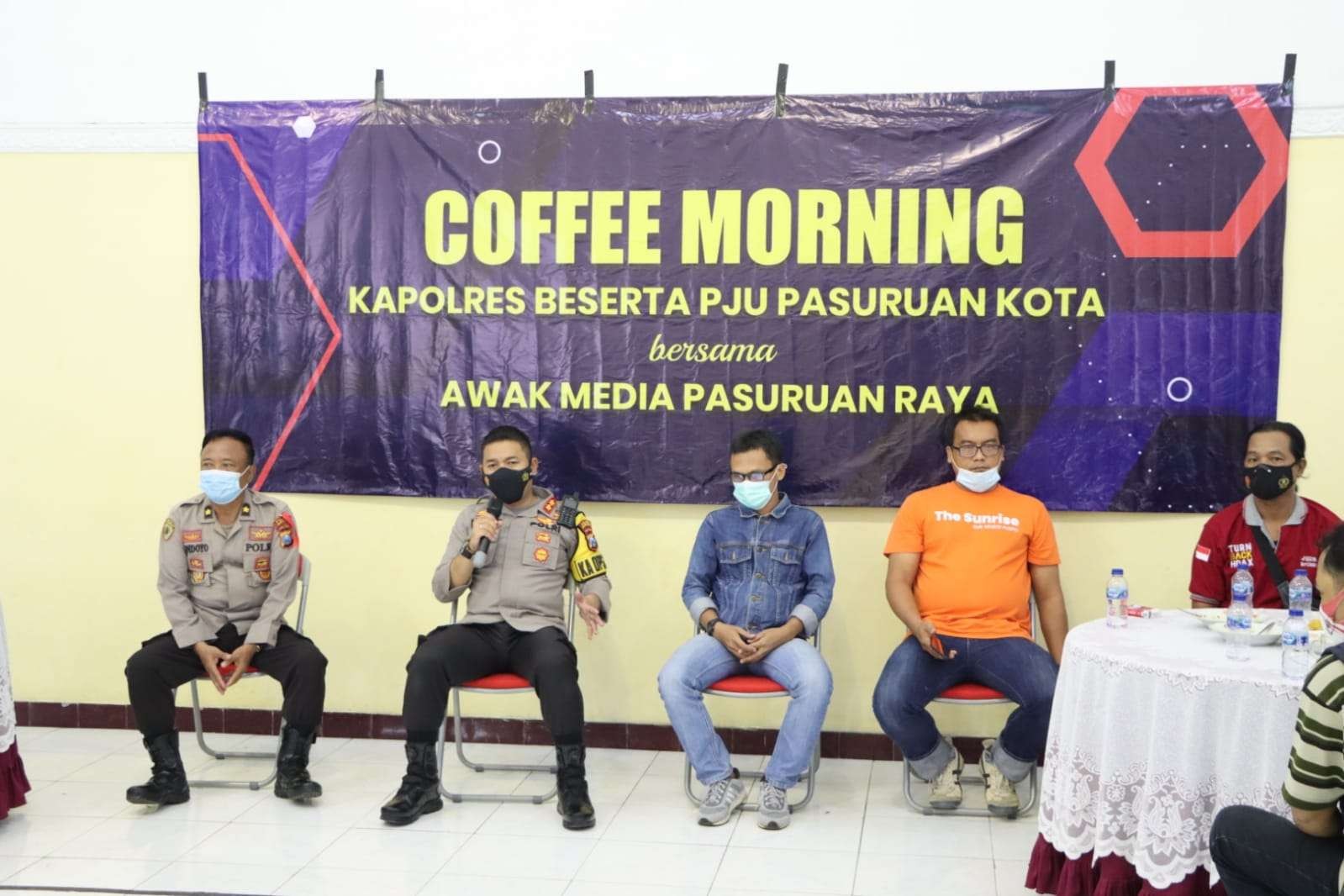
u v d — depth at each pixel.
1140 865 2.63
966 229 4.06
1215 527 3.62
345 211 4.30
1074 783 2.79
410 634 4.38
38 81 4.41
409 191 4.28
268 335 4.35
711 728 3.66
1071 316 4.03
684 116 4.16
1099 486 4.04
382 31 4.30
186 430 4.43
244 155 4.33
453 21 4.28
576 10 4.23
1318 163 3.92
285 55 4.34
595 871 3.19
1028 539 3.79
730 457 4.18
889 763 4.18
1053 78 4.04
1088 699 2.78
